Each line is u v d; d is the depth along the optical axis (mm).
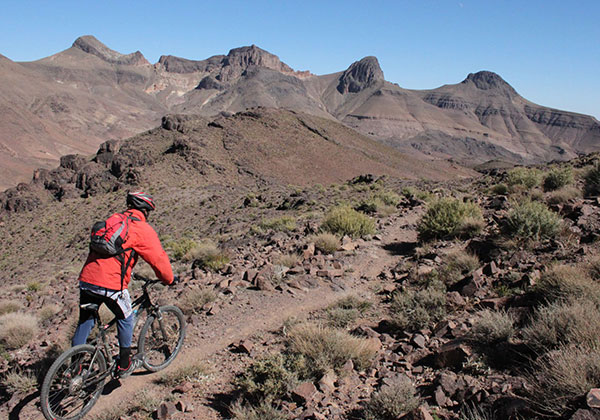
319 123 188875
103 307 7293
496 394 3480
